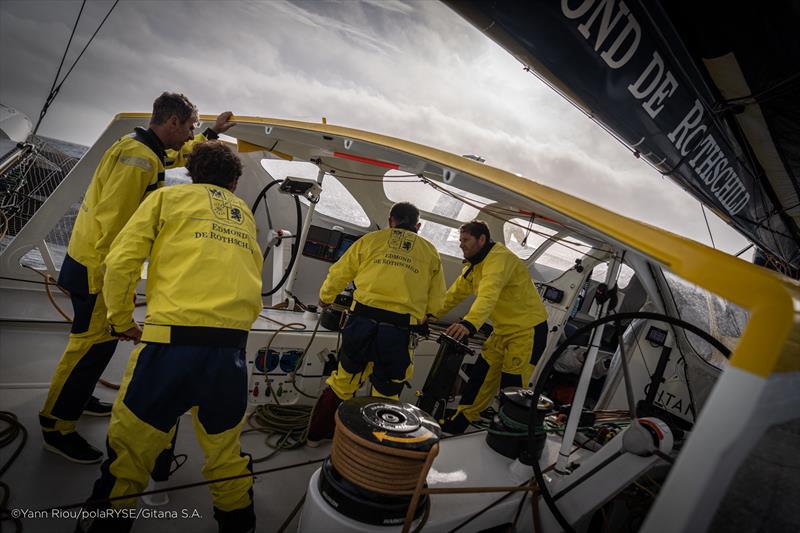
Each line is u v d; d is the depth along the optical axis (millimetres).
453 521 1514
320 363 2986
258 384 2805
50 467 1915
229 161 1675
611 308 1822
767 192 4020
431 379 2717
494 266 2650
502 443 2029
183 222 1481
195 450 2297
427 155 1841
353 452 1361
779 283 708
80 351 1904
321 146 2885
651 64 1976
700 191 3074
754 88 2359
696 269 817
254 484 2094
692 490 658
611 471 1504
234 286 1493
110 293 1431
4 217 3795
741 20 1931
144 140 1935
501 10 1525
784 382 689
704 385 2576
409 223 2471
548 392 4008
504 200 2303
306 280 4188
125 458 1378
